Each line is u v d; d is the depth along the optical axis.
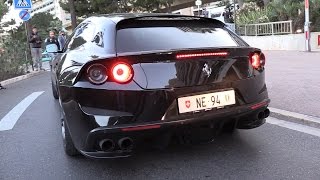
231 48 4.38
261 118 4.71
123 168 4.61
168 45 4.39
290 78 9.49
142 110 3.97
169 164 4.64
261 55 4.76
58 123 6.94
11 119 7.46
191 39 4.60
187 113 4.09
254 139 5.37
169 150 5.07
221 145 5.18
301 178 4.12
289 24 19.33
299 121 6.05
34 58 18.31
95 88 3.99
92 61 4.01
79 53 4.75
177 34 4.62
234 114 4.31
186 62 4.12
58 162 4.91
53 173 4.58
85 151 4.16
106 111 3.96
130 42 4.34
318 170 4.30
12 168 4.80
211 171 4.39
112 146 3.99
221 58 4.31
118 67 3.95
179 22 4.84
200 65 4.18
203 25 4.98
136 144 4.06
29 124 6.98
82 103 4.07
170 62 4.07
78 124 4.15
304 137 5.37
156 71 4.02
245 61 4.52
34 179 4.44
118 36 4.38
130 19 4.55
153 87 3.99
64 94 4.44
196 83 4.14
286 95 7.64
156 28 4.63
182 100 4.07
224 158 4.74
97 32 4.74
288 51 17.64
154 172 4.45
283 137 5.41
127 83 3.96
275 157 4.70
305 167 4.39
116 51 4.19
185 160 4.74
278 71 10.84
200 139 4.33
